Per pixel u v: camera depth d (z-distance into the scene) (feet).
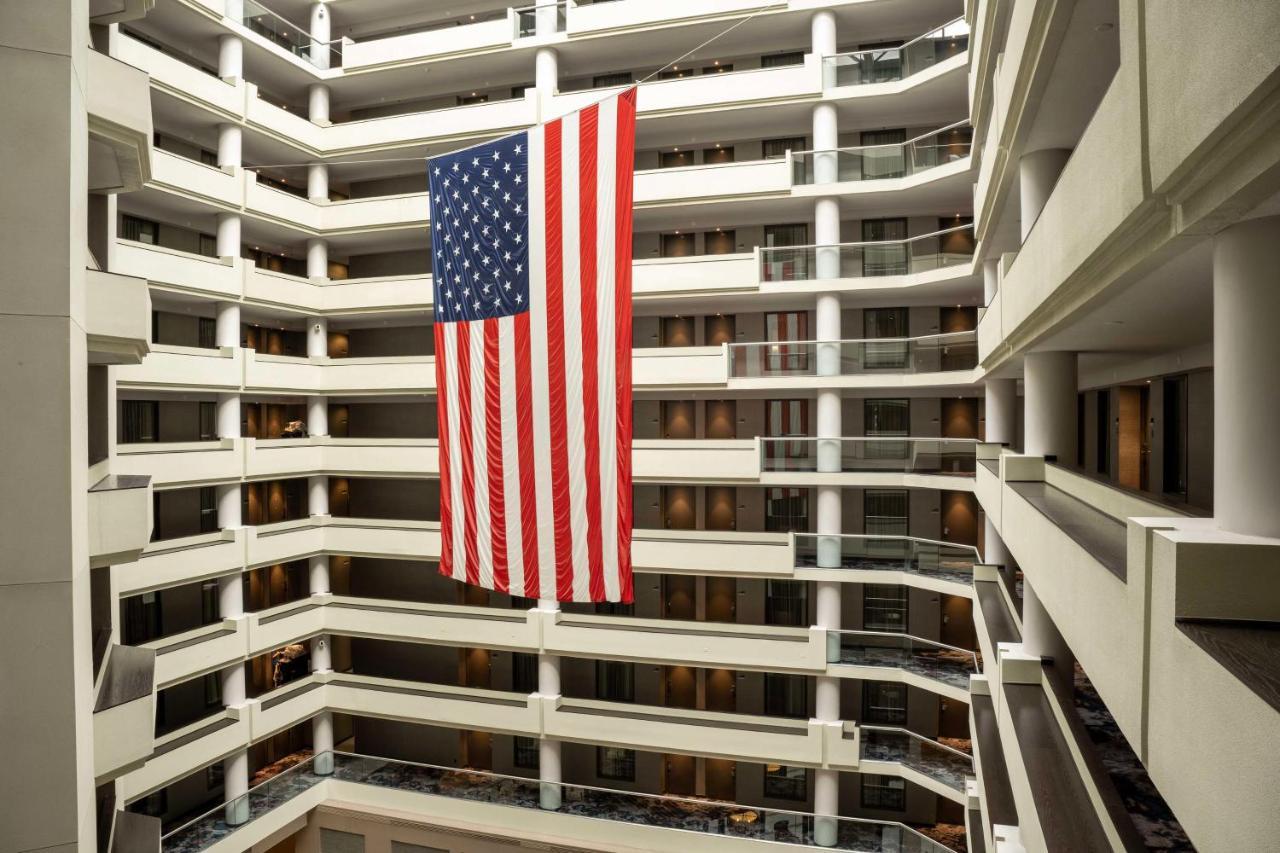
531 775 89.61
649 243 87.35
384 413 95.25
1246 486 13.85
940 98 72.90
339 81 86.38
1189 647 12.45
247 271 75.82
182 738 69.67
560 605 88.02
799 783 82.33
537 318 46.39
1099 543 22.29
